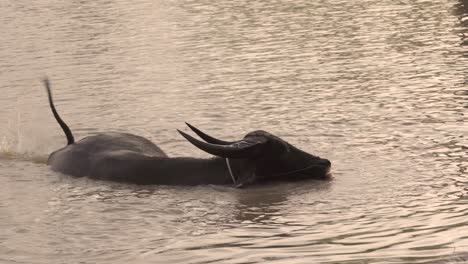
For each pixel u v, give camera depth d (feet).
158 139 129.59
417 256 81.15
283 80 163.12
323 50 187.83
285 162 112.37
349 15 228.43
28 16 246.68
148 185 112.68
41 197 107.45
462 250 82.02
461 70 163.02
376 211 96.48
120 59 186.09
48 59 188.34
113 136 122.01
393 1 246.47
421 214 94.02
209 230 93.50
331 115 137.39
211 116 140.46
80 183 113.60
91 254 86.48
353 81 159.84
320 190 106.52
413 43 190.19
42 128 138.10
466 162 111.24
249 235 91.04
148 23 228.84
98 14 245.45
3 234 93.20
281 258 83.05
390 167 111.45
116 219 98.12
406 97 146.10
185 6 254.06
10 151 128.16
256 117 138.41
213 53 189.26
